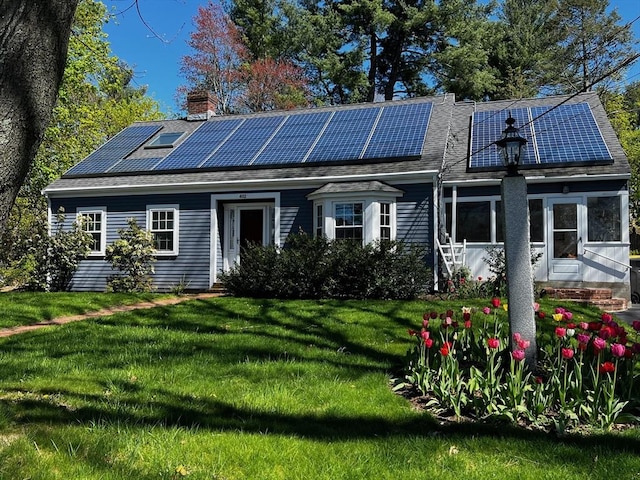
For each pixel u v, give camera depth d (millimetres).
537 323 7945
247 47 31516
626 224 12289
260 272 11750
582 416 4074
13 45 2756
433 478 3043
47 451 3314
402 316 8617
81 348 6594
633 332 8156
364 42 30188
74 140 20734
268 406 4367
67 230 15172
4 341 7156
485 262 13297
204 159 14750
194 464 3189
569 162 12500
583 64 32062
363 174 12594
